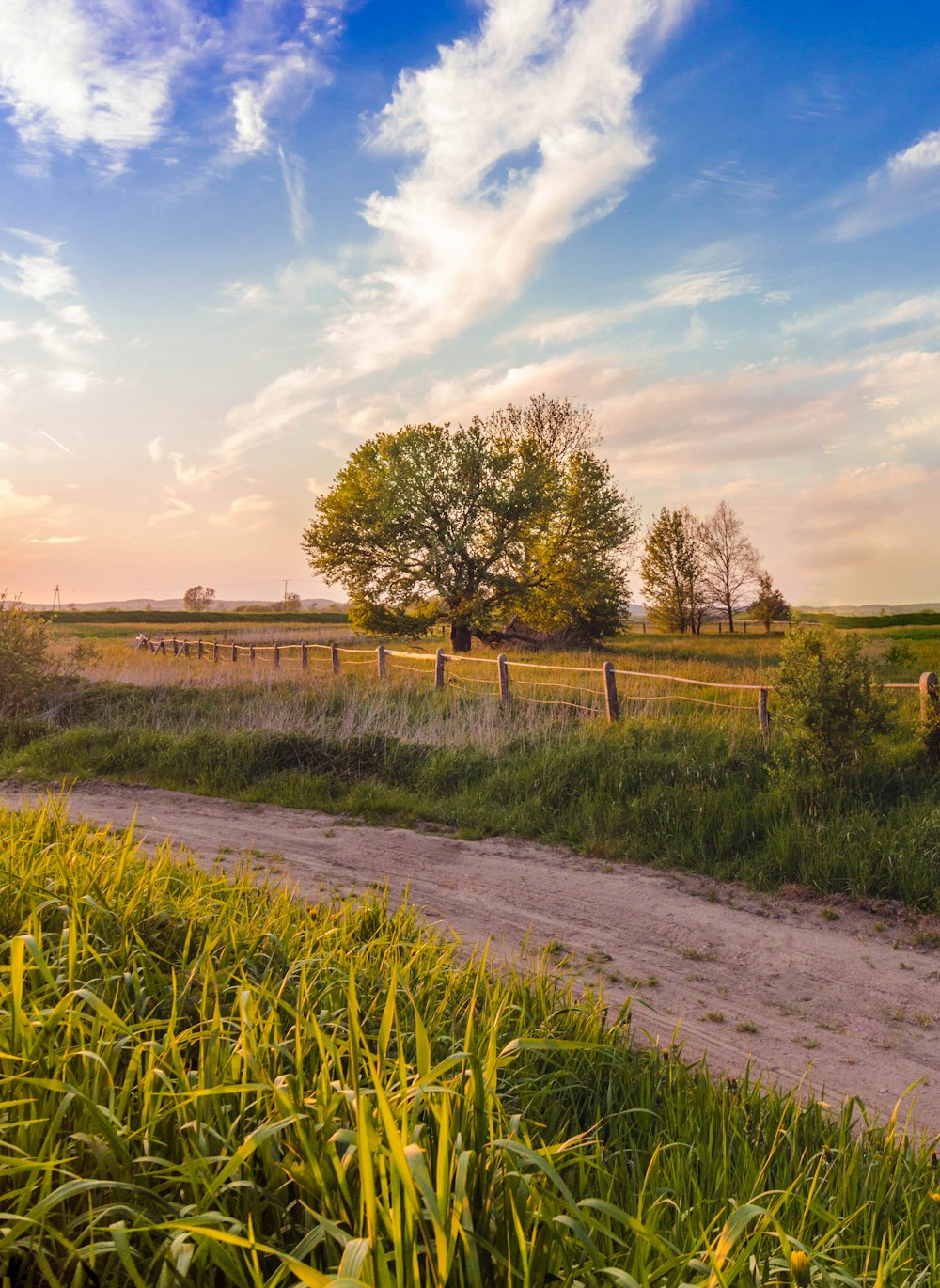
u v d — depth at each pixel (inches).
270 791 440.8
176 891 191.0
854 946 248.8
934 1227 104.8
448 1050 126.6
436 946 179.5
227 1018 114.0
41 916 156.8
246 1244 66.6
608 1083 138.6
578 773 409.7
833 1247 88.4
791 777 354.6
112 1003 120.5
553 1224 71.4
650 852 335.9
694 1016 201.6
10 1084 92.5
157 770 480.7
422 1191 62.9
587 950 242.1
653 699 584.7
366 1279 65.8
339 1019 124.9
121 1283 76.4
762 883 300.0
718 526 2340.1
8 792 440.5
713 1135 122.8
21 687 630.5
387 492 1417.3
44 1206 71.2
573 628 1537.9
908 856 288.7
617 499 1489.9
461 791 427.8
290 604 4574.3
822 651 377.7
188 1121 90.7
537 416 1633.9
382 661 795.4
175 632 2404.0
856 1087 169.9
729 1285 74.8
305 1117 82.6
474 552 1467.8
